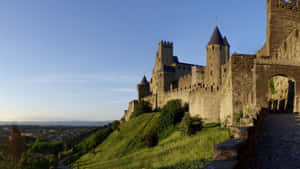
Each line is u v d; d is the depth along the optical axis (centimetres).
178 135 5688
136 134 7775
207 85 7175
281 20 4056
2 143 6341
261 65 3238
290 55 3731
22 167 6241
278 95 4025
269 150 1184
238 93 3781
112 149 7731
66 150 12556
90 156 8331
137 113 11331
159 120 7588
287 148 1189
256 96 3186
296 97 3178
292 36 3700
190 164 2058
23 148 6638
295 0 4147
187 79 9781
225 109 4475
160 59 14612
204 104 6712
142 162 3738
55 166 7881
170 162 2655
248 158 942
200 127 5525
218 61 8325
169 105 7806
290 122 2023
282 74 3238
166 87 11912
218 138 2731
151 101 12300
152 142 6294
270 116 2602
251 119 1316
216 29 8775
